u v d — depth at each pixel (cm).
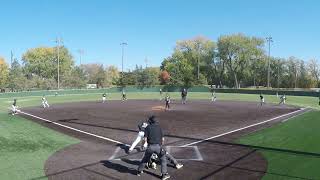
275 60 11444
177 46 11769
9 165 1312
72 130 2230
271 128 2283
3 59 10725
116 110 3669
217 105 4403
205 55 11594
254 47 10525
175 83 10694
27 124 2500
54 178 1148
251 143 1755
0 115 3148
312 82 11600
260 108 3944
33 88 9300
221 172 1211
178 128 2312
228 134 2055
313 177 1134
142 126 1591
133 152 1552
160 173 1205
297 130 2170
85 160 1402
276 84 11519
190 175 1176
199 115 3169
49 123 2577
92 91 8094
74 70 12706
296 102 5006
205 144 1741
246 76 10962
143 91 8850
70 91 7662
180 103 4781
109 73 14125
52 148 1647
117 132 2155
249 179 1126
